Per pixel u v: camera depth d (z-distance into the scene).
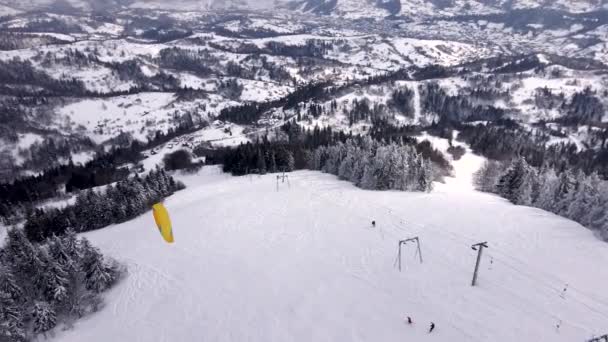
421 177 78.31
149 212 78.44
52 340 37.75
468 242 48.62
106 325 38.97
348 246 50.75
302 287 41.62
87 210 76.62
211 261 49.78
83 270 46.16
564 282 37.91
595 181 69.56
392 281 40.94
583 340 29.77
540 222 54.72
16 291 41.34
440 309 35.03
